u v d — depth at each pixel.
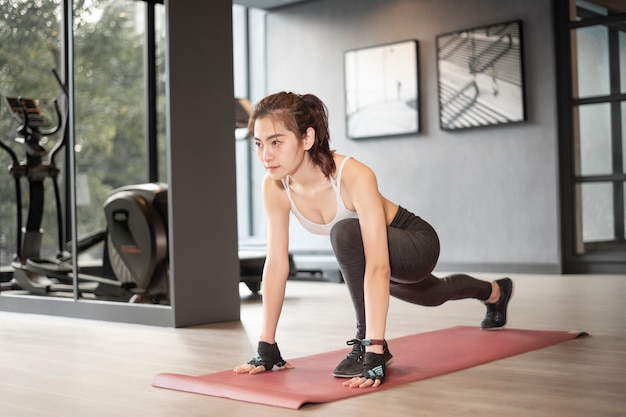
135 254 4.66
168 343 3.40
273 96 2.34
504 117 7.72
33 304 4.85
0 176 5.33
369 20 8.70
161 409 2.10
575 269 7.41
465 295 3.20
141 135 6.88
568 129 7.45
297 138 2.31
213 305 4.13
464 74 7.99
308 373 2.51
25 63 5.32
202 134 4.11
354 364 2.42
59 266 4.88
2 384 2.50
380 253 2.38
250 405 2.12
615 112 7.21
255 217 9.60
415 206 8.41
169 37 3.97
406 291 2.89
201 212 4.08
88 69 5.94
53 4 5.20
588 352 2.91
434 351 2.92
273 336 2.59
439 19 8.18
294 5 9.29
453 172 8.14
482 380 2.40
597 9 7.27
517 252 7.71
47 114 5.26
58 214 5.12
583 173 7.39
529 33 7.61
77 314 4.55
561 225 7.43
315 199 2.46
